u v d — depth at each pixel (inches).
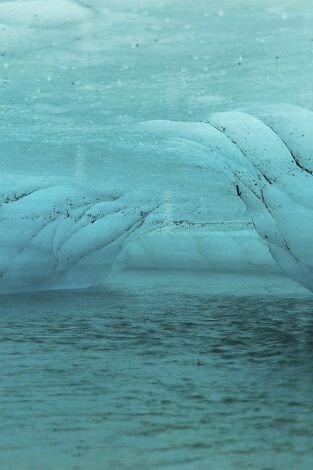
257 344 1240.8
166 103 1427.2
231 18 1029.2
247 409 780.0
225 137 1691.7
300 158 1587.1
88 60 1184.8
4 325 1488.7
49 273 2369.6
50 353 1147.3
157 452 633.0
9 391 871.7
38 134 1638.8
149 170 1990.7
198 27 1063.0
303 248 1809.8
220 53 1160.2
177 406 794.2
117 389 881.5
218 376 962.1
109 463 604.4
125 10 1009.5
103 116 1512.1
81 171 2004.2
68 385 904.9
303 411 770.2
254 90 1343.5
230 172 1930.4
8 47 1120.2
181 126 1647.4
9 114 1476.4
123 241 2608.3
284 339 1299.2
